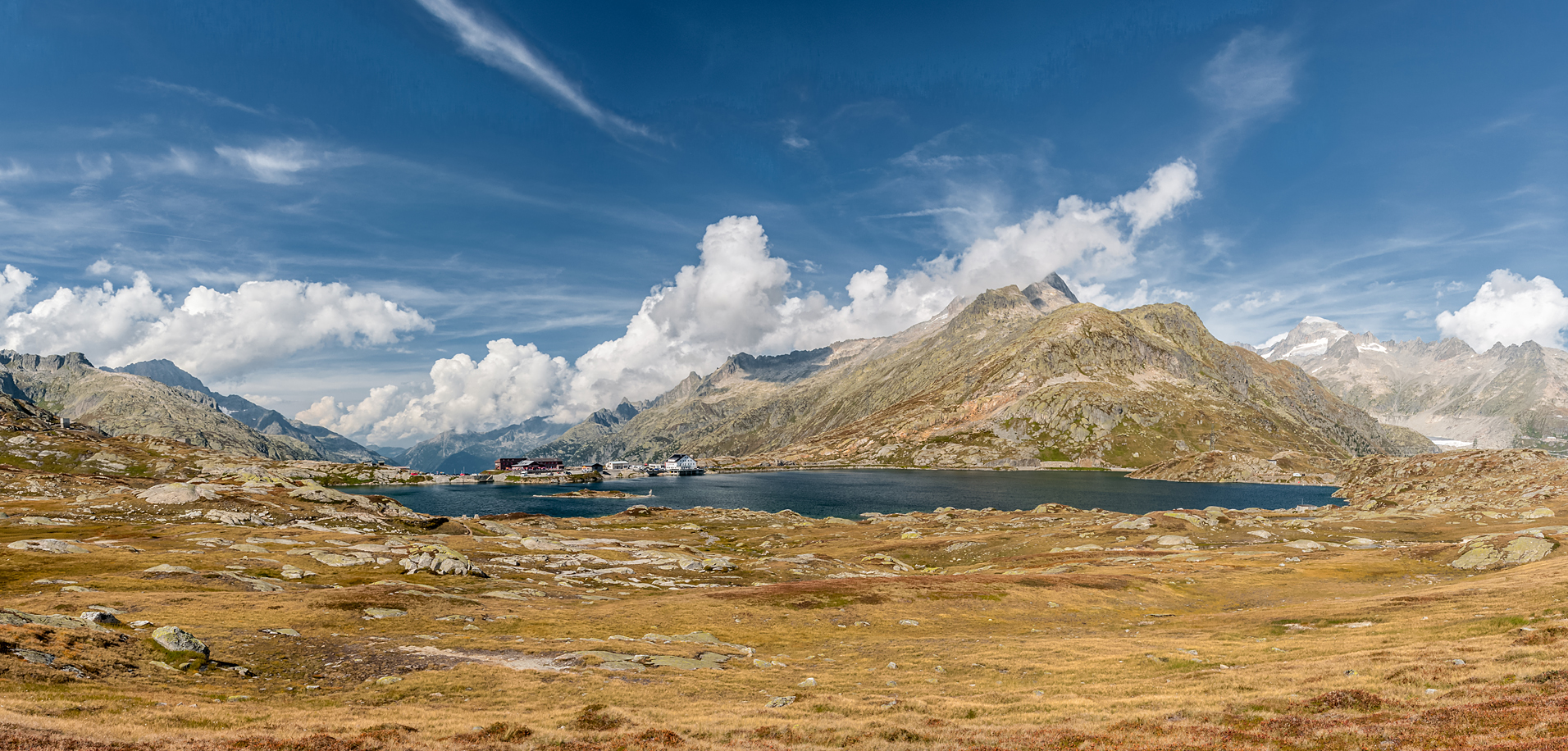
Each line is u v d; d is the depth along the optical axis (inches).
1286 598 3006.9
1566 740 806.5
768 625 2534.5
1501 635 1583.4
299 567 3255.4
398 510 5802.2
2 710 1026.1
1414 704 1088.2
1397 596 2504.9
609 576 3909.9
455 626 2228.1
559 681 1549.0
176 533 3853.3
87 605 1969.7
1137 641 2092.8
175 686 1407.5
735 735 1152.8
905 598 2925.7
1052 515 7539.4
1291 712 1135.0
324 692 1486.2
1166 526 5418.3
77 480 6697.8
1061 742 1064.2
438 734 1116.5
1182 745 991.6
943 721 1236.5
